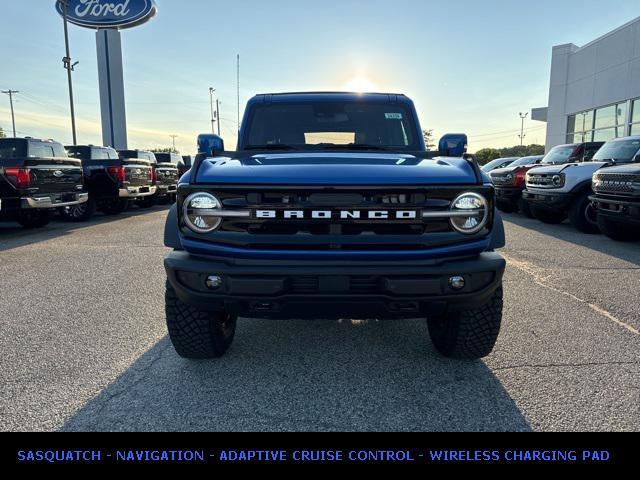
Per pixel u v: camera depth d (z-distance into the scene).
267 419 2.76
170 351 3.72
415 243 2.75
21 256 7.50
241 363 3.50
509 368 3.37
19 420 2.74
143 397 3.00
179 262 2.82
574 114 24.06
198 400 2.97
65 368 3.41
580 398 2.95
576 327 4.16
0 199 9.02
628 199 7.48
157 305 4.89
